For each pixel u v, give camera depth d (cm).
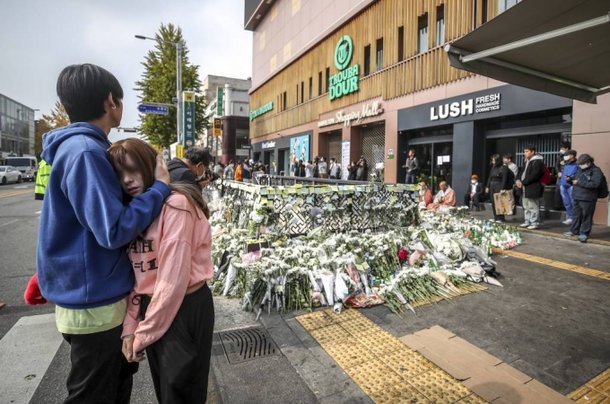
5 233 875
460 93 1117
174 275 146
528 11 390
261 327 353
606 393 247
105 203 136
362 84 1577
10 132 5775
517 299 407
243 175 1945
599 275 484
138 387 278
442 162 1269
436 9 1199
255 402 246
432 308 388
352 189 568
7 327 374
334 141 1908
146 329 145
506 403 237
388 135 1423
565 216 876
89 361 152
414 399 244
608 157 783
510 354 296
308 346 316
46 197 146
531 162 789
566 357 291
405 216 609
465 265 477
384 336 329
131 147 153
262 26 2917
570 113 900
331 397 249
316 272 413
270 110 2716
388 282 429
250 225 533
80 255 143
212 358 300
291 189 535
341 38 1720
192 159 405
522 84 533
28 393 265
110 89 162
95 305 146
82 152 140
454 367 277
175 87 3281
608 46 458
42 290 148
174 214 152
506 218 938
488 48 476
